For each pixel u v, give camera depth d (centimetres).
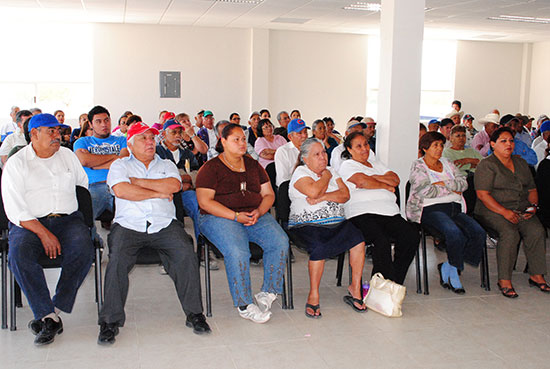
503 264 355
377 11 823
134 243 289
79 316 308
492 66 1211
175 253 289
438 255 447
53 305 279
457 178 375
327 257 312
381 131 488
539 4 752
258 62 1037
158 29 991
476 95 1212
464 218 367
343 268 409
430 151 373
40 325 273
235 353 263
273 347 270
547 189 402
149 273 394
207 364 251
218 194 313
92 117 431
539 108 1216
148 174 312
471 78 1202
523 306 334
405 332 291
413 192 372
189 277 288
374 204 353
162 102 1012
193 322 288
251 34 1033
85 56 985
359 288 327
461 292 356
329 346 272
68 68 980
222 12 847
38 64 963
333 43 1088
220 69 1032
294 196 337
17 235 283
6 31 941
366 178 353
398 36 468
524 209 373
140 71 993
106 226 517
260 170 331
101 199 409
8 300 335
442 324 303
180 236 296
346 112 1118
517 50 1221
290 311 321
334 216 330
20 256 270
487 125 611
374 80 1136
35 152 302
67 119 983
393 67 470
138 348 267
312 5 784
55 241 281
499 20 902
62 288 282
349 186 358
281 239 309
